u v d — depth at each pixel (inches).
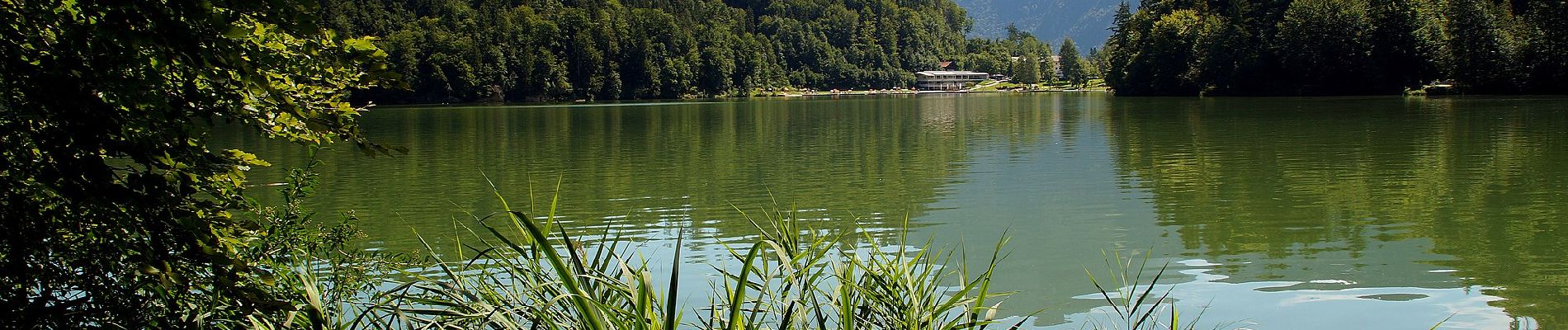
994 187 697.6
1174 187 674.8
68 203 162.2
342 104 180.7
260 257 212.1
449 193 713.0
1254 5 3029.0
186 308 185.3
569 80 4448.8
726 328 201.2
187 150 167.5
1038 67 7121.1
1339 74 2679.6
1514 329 326.6
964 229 531.5
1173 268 420.2
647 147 1157.1
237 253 181.6
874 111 2316.7
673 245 482.9
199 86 166.4
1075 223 541.3
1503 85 2331.4
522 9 5310.0
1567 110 1521.9
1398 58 2613.2
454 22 4857.3
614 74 4500.5
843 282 196.5
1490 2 2546.8
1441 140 1010.1
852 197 662.5
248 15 160.4
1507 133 1086.4
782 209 614.5
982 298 211.5
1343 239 473.7
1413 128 1200.8
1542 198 583.5
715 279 395.2
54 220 164.6
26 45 148.4
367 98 3801.7
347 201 671.1
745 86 5206.7
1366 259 428.8
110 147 157.3
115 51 146.1
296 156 1003.9
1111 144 1056.8
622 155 1039.6
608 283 182.4
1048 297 374.9
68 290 172.6
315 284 202.8
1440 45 2534.5
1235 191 647.1
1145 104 2324.1
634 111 2625.5
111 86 150.2
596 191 722.2
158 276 168.1
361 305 218.8
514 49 4279.0
